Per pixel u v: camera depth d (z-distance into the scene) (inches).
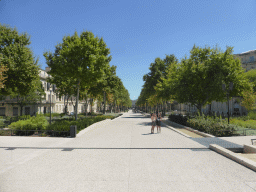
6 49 820.6
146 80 1961.1
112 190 175.3
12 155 305.6
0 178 205.6
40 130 513.0
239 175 213.2
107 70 904.9
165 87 1222.9
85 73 734.5
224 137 474.6
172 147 362.9
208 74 902.4
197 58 957.8
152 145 384.2
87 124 681.6
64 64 737.6
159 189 177.3
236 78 871.1
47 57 784.3
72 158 287.4
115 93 1797.5
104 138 477.1
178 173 220.4
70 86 1140.5
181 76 941.8
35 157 293.4
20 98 1418.6
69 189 177.5
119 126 801.6
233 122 740.7
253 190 174.6
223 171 226.8
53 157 293.4
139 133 575.5
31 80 895.7
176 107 3553.2
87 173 221.3
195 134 550.9
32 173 221.1
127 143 407.5
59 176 211.6
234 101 1736.0
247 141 414.3
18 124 557.6
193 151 332.2
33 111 1775.3
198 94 940.6
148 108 3937.0
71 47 721.6
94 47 758.5
